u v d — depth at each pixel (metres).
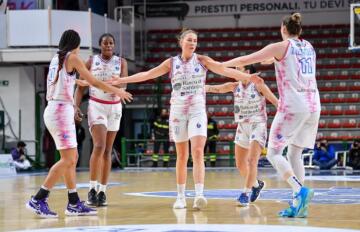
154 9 37.66
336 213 9.49
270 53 8.95
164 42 36.12
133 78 10.59
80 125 27.53
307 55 9.04
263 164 27.80
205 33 36.97
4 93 28.50
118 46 28.62
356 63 33.81
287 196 12.80
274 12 37.28
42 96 28.98
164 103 32.22
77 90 11.21
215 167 28.09
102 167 11.19
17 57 26.17
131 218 9.20
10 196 14.07
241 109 11.38
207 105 31.97
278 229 7.68
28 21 25.97
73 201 9.72
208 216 9.32
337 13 36.81
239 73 10.09
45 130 28.78
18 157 26.52
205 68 10.38
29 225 8.60
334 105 31.58
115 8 30.77
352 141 28.67
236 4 37.53
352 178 19.81
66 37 9.54
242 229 7.72
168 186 16.66
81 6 30.19
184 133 10.44
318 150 26.88
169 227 8.03
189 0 37.91
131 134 32.62
